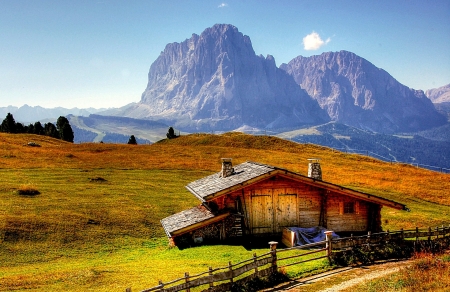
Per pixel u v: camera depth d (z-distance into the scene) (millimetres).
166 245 34438
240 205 30188
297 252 25938
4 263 28938
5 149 75312
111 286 20672
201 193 30906
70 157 75500
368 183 66250
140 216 42469
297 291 17750
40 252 31766
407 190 62125
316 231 29281
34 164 65250
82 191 50500
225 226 30078
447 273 19156
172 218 34844
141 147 100000
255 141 120062
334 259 22359
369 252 23750
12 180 52500
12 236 33750
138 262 27141
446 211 50938
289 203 30672
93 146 98188
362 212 31625
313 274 20625
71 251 32594
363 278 19484
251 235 30156
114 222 39969
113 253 32656
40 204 42844
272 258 19781
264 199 30406
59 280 22484
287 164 82188
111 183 57031
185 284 17078
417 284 17703
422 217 46375
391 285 17703
